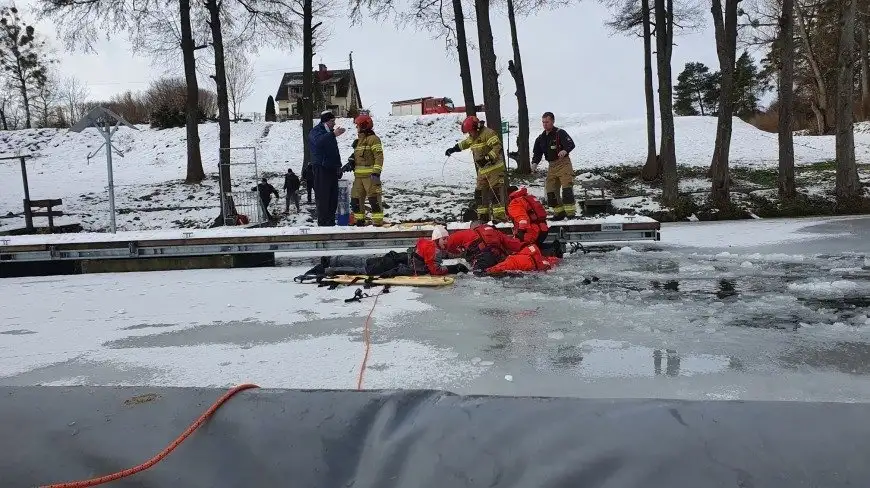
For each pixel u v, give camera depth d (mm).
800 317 4801
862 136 29609
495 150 9500
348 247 8992
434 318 5164
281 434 1790
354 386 3549
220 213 17156
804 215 15422
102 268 9398
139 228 16953
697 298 5605
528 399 1809
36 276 9250
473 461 1624
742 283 6262
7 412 1933
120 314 5922
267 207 18156
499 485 1563
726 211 15484
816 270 6906
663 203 16594
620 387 3393
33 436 1853
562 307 5410
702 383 3410
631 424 1641
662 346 4152
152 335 5000
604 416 1684
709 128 29109
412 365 3916
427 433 1720
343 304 5926
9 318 5883
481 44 15070
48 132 32594
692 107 58531
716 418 1630
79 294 7207
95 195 21719
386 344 4441
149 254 9188
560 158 9547
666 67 16531
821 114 38188
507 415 1733
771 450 1527
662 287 6172
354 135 32219
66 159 29906
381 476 1654
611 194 19188
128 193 21688
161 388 2035
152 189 22172
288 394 1935
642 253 8859
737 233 11336
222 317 5594
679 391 3301
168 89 48938
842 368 3602
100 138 32000
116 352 4508
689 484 1483
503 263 7242
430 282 6605
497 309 5410
